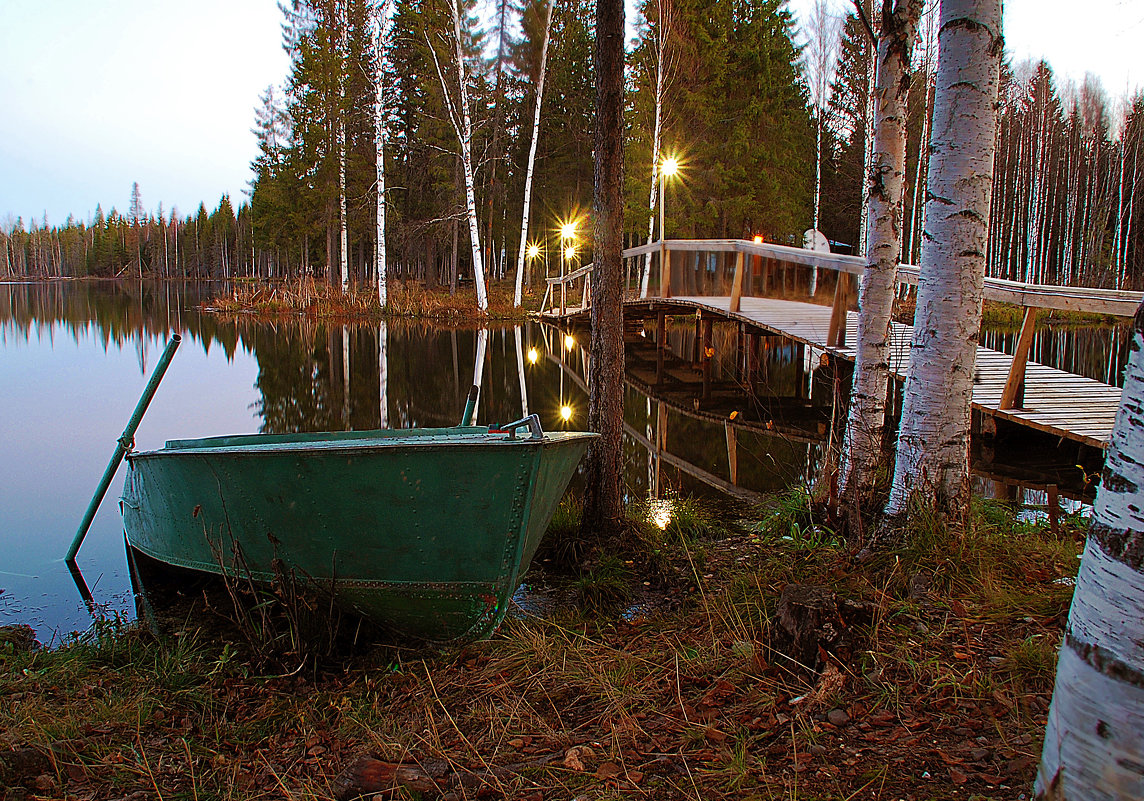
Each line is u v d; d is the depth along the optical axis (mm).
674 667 3238
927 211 4246
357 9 27016
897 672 2838
